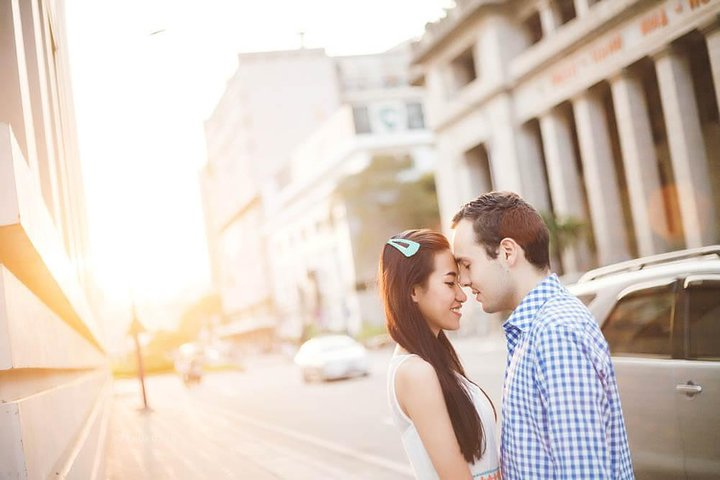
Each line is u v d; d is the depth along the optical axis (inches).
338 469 331.0
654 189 1138.7
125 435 543.8
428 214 2044.8
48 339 143.9
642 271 176.6
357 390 740.7
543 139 1473.9
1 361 88.7
